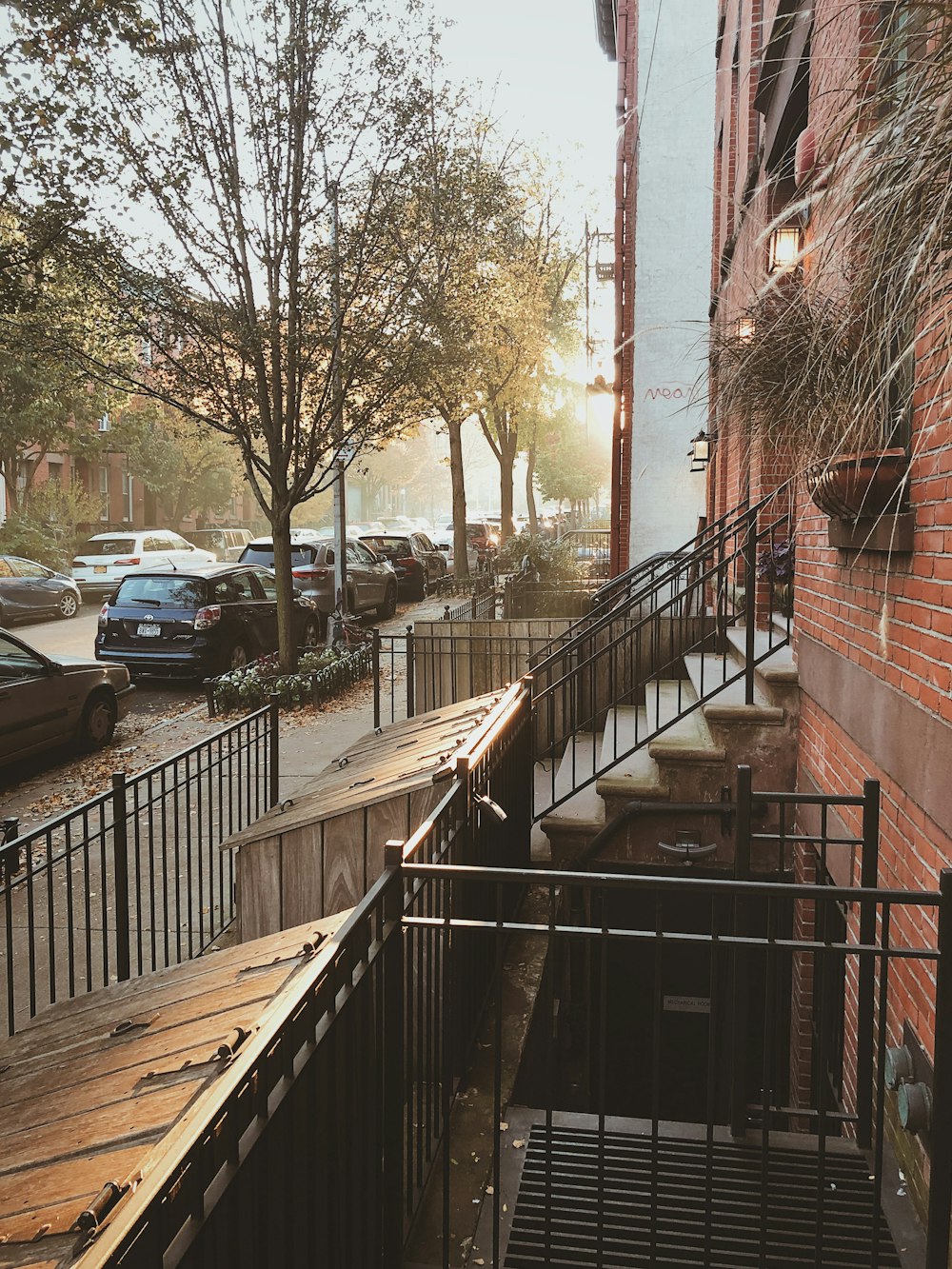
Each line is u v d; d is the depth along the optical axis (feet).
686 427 53.72
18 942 19.01
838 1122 14.90
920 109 6.42
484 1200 10.23
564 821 21.02
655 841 20.99
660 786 20.89
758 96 23.70
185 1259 5.15
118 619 45.80
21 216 37.11
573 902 21.30
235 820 25.82
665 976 23.25
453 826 12.32
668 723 21.04
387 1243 9.14
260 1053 6.12
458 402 62.75
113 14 34.71
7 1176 7.18
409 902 9.45
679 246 53.36
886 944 8.89
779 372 11.27
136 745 34.96
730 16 37.17
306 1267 7.14
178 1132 5.77
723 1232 9.74
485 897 14.26
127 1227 4.49
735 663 27.37
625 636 21.68
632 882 8.77
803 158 11.40
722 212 41.19
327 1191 7.55
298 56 40.91
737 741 20.61
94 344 45.09
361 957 8.59
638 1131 11.43
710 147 53.06
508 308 81.87
